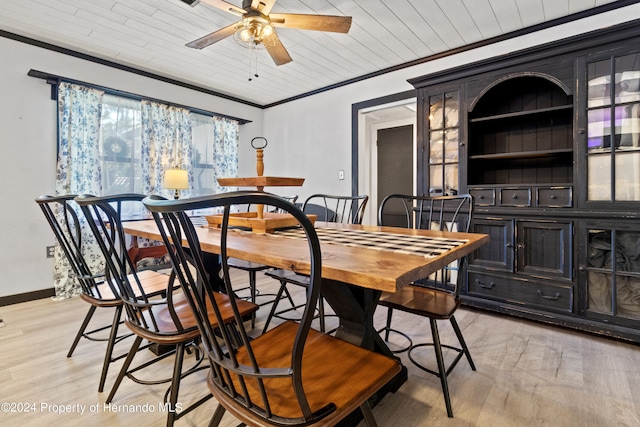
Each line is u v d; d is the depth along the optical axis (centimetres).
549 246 227
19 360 181
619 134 202
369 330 135
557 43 217
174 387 121
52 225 158
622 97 200
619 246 203
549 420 133
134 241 311
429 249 113
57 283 291
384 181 502
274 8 244
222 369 86
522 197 236
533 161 277
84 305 274
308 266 91
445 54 319
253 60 339
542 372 168
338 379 91
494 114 295
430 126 283
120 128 340
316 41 298
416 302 153
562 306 221
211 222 191
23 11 249
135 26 271
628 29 195
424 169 286
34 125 288
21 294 282
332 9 246
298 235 152
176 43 301
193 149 406
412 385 159
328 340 113
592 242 212
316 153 435
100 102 321
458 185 268
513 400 146
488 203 251
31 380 162
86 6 243
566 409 140
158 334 119
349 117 399
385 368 97
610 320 205
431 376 166
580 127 214
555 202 223
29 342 203
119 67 339
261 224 159
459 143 266
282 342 111
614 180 203
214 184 426
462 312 254
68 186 299
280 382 90
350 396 84
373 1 237
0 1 236
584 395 149
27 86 284
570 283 218
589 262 212
